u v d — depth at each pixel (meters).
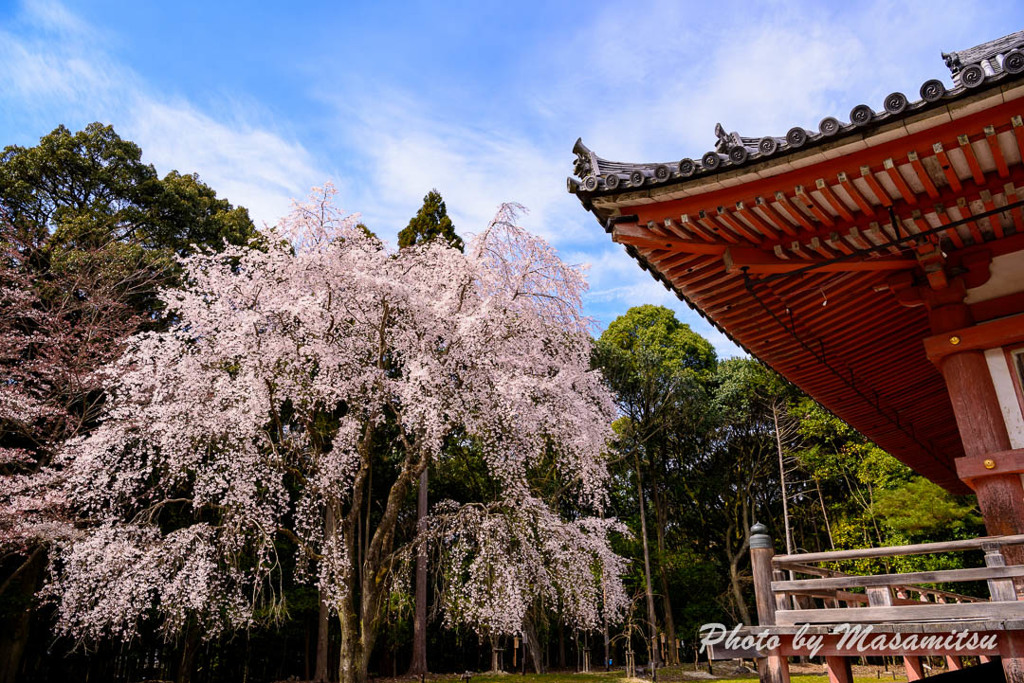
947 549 3.13
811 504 23.70
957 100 2.75
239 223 16.39
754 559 3.50
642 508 20.66
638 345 24.14
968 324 3.94
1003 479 3.67
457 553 10.59
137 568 8.80
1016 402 3.76
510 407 9.70
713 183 3.33
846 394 6.47
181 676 12.44
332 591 9.81
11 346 11.48
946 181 3.26
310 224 10.80
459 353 10.27
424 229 17.06
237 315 9.91
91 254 12.92
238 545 9.79
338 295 10.40
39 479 10.18
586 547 10.70
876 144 3.00
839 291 4.51
